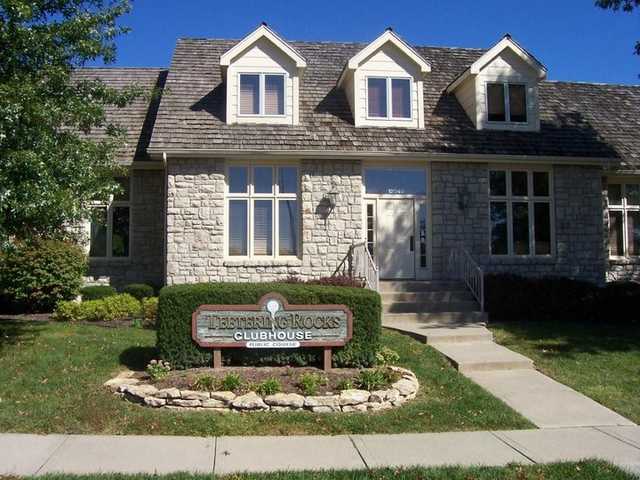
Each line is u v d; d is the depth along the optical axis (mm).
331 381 8656
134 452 6570
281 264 15383
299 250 15602
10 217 9633
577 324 13922
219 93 16875
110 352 10359
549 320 14445
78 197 10281
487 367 10172
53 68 10453
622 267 18156
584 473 6043
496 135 16750
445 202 16328
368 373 8625
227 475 5895
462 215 16375
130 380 8719
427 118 17078
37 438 6938
